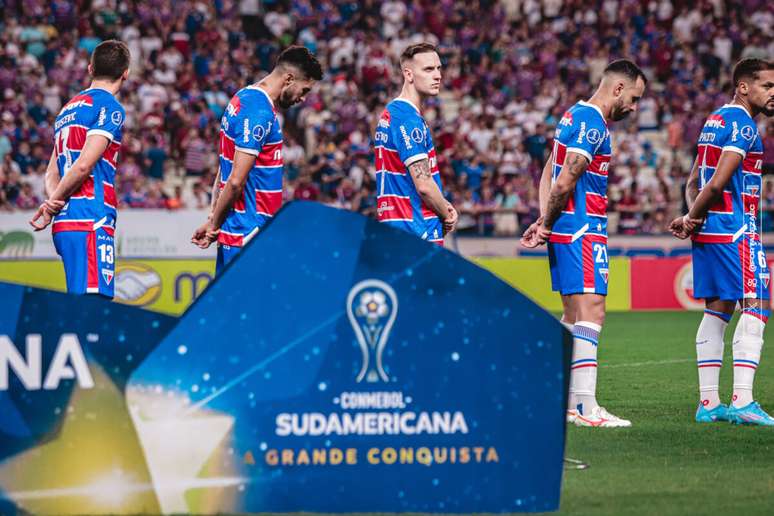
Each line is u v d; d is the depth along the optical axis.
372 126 64.25
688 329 40.38
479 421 11.84
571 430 18.52
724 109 19.45
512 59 72.69
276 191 19.09
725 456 16.05
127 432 11.48
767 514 12.36
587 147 18.64
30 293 11.36
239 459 11.62
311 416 11.70
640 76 19.03
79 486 11.40
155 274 47.00
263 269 11.70
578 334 19.20
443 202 18.70
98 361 11.46
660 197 61.53
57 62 64.25
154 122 61.00
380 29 74.75
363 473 11.75
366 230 11.75
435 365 11.80
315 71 18.97
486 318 11.84
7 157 54.22
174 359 11.58
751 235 19.56
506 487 11.86
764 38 76.25
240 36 70.06
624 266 52.59
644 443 17.19
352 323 11.75
